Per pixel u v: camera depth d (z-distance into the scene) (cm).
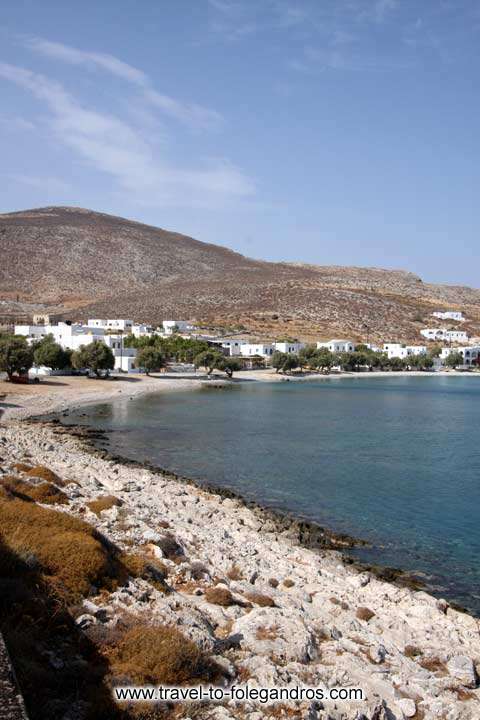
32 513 1938
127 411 8850
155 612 1523
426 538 3316
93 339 15088
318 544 3155
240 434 6931
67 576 1549
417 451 6006
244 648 1472
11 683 831
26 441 4791
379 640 1788
